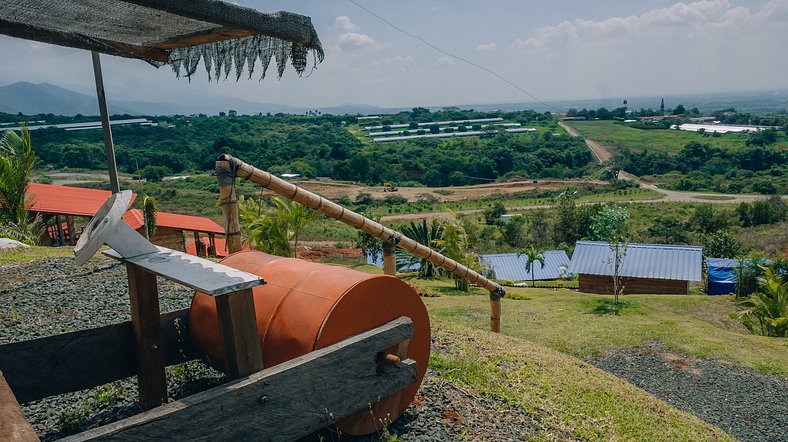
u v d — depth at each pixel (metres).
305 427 3.48
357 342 3.85
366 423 4.48
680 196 88.81
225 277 3.30
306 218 17.38
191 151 101.62
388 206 82.31
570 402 7.24
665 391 12.79
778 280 19.88
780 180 98.38
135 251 3.97
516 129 178.25
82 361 4.25
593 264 28.98
